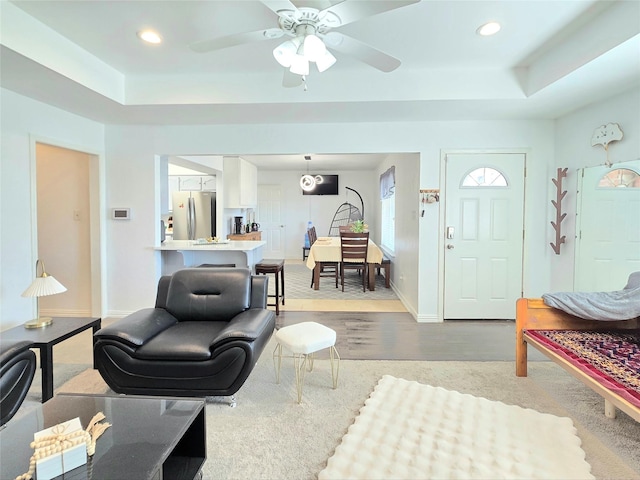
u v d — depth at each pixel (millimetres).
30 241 3207
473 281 4223
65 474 1239
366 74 3340
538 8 2297
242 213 8172
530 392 2504
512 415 2188
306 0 1668
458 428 2047
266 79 3385
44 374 2314
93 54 2959
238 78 3393
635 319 2750
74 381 2650
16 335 2432
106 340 2258
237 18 2418
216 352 2225
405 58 3045
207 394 2250
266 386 2607
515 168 4090
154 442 1418
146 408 1648
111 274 4344
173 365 2227
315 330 2553
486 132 4062
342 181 9570
